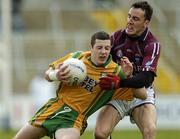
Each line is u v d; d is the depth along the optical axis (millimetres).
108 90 32625
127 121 89688
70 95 32562
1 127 83812
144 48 34469
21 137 32812
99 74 32375
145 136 34562
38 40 112375
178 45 115438
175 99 90438
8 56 85562
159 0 125375
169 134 77625
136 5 33969
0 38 96062
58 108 32562
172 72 108750
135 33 34250
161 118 90000
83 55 32812
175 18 123375
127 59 32781
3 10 86000
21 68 104938
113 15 120812
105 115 35156
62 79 31688
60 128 32250
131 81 32219
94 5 124000
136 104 35688
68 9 122500
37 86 89562
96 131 34500
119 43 35000
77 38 113000
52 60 108312
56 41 112688
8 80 84875
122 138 70625
